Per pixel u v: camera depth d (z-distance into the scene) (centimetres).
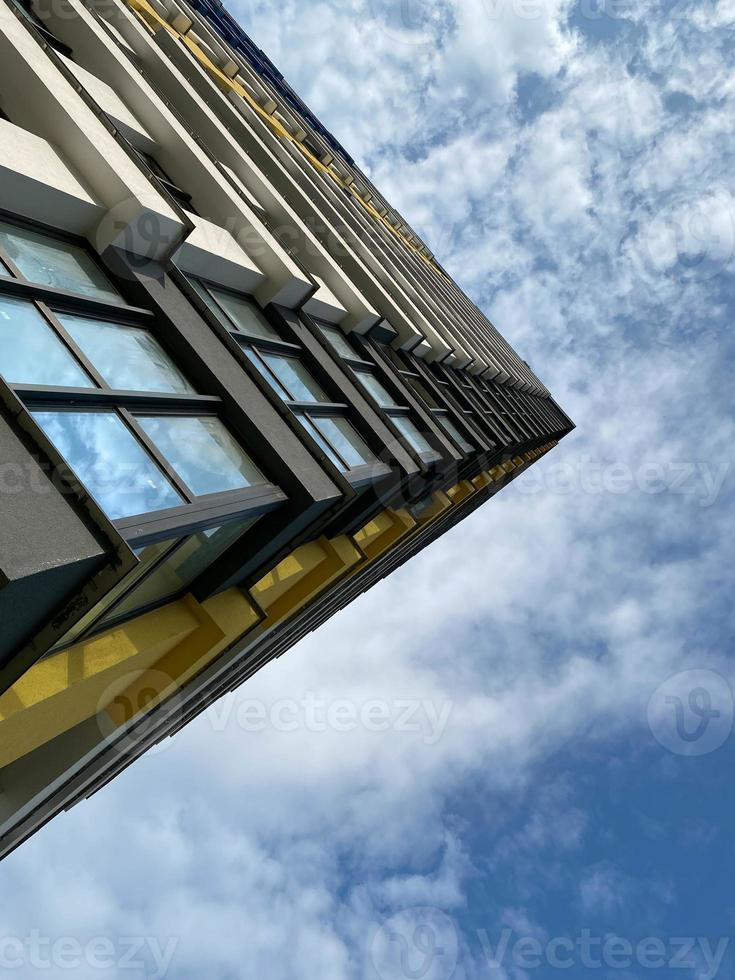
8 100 684
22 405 416
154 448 573
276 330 1084
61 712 604
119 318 653
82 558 396
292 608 1026
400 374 1587
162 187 737
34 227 624
